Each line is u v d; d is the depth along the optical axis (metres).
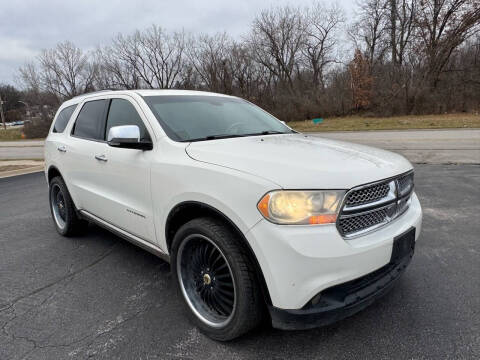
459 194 5.72
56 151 4.15
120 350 2.25
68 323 2.56
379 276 2.18
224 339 2.24
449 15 29.94
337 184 1.91
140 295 2.94
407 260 2.40
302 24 39.47
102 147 3.25
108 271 3.41
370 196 2.05
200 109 3.21
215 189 2.09
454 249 3.62
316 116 33.94
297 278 1.84
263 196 1.88
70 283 3.18
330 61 40.59
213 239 2.13
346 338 2.29
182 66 45.28
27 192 7.50
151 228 2.71
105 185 3.24
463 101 28.50
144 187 2.68
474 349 2.15
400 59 36.00
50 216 5.46
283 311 1.90
